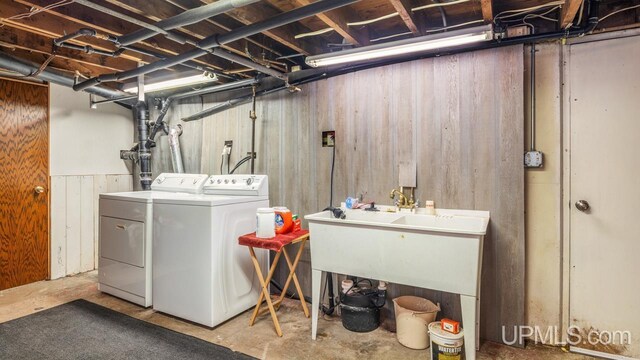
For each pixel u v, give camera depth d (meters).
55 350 2.21
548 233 2.27
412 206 2.55
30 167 3.49
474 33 2.04
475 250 1.88
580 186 2.20
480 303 2.38
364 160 2.81
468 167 2.42
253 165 3.35
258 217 2.53
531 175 2.31
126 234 2.99
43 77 3.07
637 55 2.05
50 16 2.35
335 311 2.84
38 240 3.55
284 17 1.90
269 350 2.25
